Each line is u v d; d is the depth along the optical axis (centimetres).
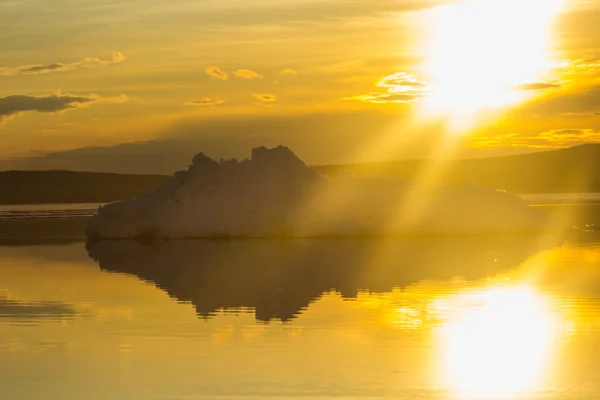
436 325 2853
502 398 2066
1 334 2798
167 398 2094
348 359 2412
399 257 4859
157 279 4094
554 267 4294
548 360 2386
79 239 6625
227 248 5581
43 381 2248
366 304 3269
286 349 2541
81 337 2738
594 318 2931
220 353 2500
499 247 5400
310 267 4447
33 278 4181
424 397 2075
